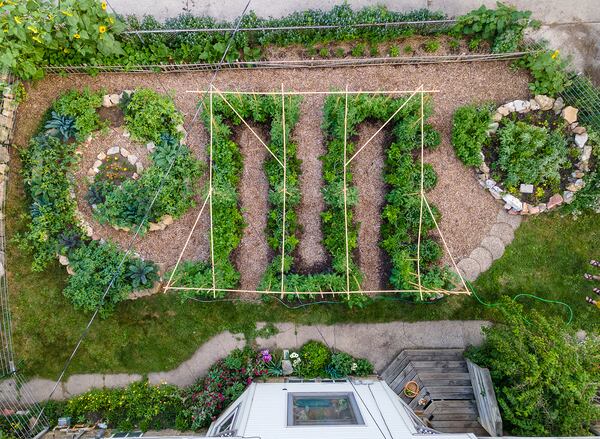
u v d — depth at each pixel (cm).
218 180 983
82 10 887
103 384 1005
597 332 926
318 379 980
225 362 993
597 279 1002
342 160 998
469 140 975
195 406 963
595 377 813
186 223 1021
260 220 1023
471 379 970
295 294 984
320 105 1023
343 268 971
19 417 966
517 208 993
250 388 909
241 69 1023
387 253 1016
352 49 1015
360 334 1013
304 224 1023
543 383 794
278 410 775
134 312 1006
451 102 1023
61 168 988
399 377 990
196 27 966
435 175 1007
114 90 1022
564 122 991
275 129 971
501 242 1020
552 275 1013
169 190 976
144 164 1017
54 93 1016
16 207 1011
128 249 1009
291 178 988
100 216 980
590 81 980
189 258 1014
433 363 991
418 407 970
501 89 1023
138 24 954
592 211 1016
